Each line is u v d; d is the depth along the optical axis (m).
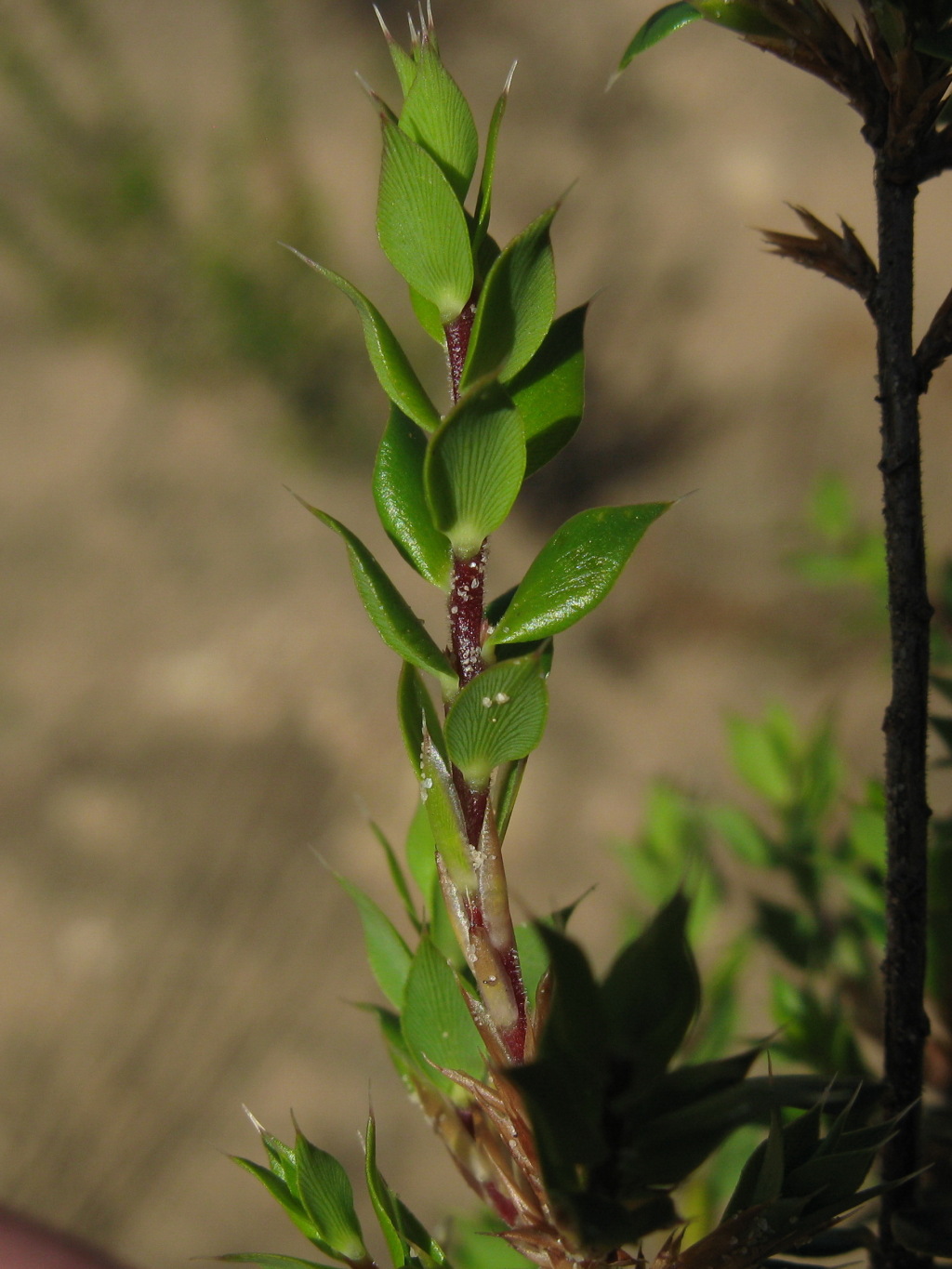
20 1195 0.72
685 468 1.26
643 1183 0.16
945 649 0.28
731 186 1.60
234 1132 0.77
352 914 0.91
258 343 1.37
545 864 0.95
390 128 0.17
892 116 0.18
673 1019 0.16
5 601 1.21
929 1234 0.18
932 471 1.16
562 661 1.12
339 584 1.21
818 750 0.29
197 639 1.17
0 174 1.50
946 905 0.23
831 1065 0.23
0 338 1.49
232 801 1.00
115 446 1.39
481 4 1.83
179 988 0.85
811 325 1.41
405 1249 0.18
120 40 1.73
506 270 0.17
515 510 1.24
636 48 0.19
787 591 1.10
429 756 0.18
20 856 0.97
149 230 1.44
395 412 0.18
